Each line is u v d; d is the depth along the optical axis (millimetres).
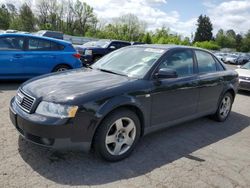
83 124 3475
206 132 5496
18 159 3707
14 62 7973
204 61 5633
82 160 3840
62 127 3365
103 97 3633
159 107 4406
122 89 3865
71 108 3400
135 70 4469
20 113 3629
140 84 4109
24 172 3426
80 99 3475
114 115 3730
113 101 3684
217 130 5691
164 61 4625
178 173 3766
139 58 4758
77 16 70188
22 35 8180
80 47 15086
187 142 4867
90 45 16125
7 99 6609
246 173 3961
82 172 3549
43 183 3244
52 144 3414
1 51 7793
